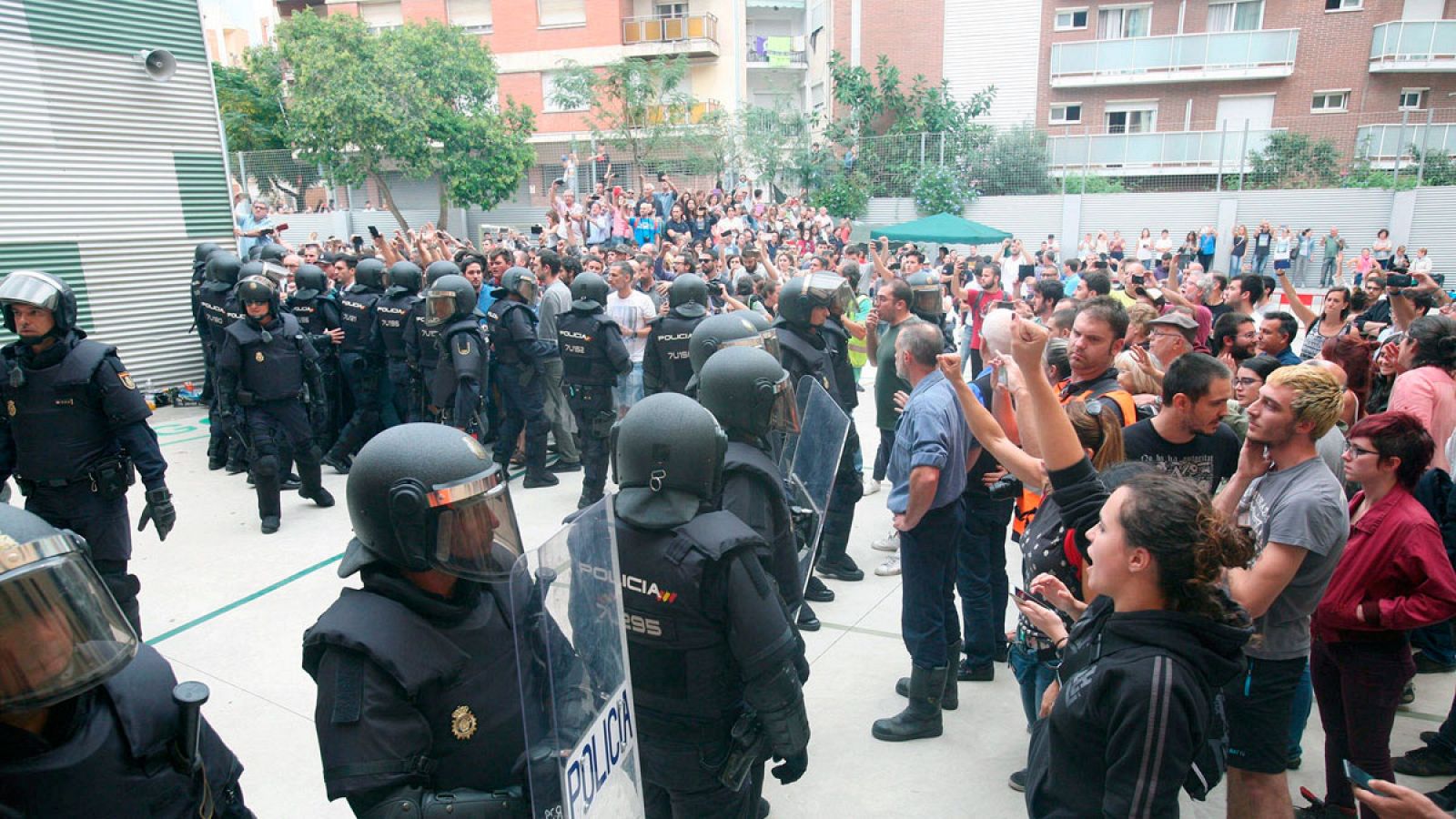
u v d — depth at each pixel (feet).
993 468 13.11
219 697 13.42
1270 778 8.96
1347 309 20.76
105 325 34.09
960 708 13.08
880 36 87.35
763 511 8.82
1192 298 26.30
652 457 7.10
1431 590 8.84
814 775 11.44
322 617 5.46
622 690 6.51
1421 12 76.59
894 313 19.57
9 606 4.11
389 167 78.48
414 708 5.36
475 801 5.29
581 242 55.31
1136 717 5.25
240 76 87.71
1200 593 5.47
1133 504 5.63
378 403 26.09
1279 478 8.65
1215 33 78.59
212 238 37.29
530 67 93.09
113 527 13.46
